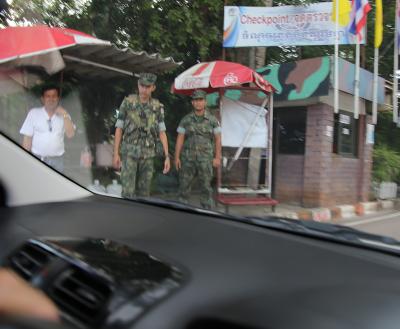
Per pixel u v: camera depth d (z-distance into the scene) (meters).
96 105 7.20
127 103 5.39
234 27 7.84
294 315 0.92
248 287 1.05
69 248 1.28
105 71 6.91
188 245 1.36
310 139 7.77
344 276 1.15
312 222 1.83
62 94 6.30
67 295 1.06
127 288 1.01
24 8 6.85
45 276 1.15
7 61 4.93
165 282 1.05
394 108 9.38
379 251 1.42
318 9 7.77
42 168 2.12
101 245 1.33
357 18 7.68
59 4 7.90
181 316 0.92
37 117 4.47
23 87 5.04
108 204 1.98
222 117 6.72
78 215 1.74
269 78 7.98
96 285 1.05
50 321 0.69
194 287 1.03
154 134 5.50
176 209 1.98
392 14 10.53
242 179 7.33
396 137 11.13
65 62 6.31
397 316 0.96
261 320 0.90
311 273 1.16
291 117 8.16
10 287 0.80
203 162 5.92
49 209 1.85
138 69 7.21
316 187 7.65
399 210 8.19
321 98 7.55
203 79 6.30
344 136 8.44
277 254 1.29
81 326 0.95
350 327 0.90
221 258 1.24
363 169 8.81
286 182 8.09
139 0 8.13
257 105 7.37
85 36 5.49
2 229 1.57
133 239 1.42
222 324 0.89
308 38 7.82
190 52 8.92
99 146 6.17
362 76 8.49
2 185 1.97
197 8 8.28
